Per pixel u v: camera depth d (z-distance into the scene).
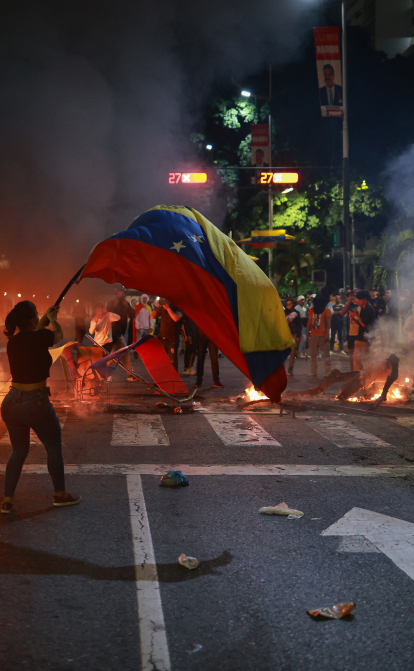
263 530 4.78
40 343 4.95
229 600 3.61
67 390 11.10
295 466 6.70
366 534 4.70
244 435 8.19
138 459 6.90
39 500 5.42
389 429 8.72
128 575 3.93
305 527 4.85
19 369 4.95
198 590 3.73
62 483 5.24
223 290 7.50
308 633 3.25
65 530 4.71
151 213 8.05
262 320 7.38
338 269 42.91
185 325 14.60
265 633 3.24
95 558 4.19
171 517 5.05
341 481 6.15
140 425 8.76
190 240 7.62
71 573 3.94
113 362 10.51
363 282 41.84
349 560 4.21
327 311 14.12
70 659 2.98
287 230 41.38
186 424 8.88
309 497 5.62
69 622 3.32
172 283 7.77
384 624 3.35
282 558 4.23
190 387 12.71
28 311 4.98
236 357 7.52
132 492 5.69
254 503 5.44
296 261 37.84
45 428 5.05
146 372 14.84
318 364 17.56
